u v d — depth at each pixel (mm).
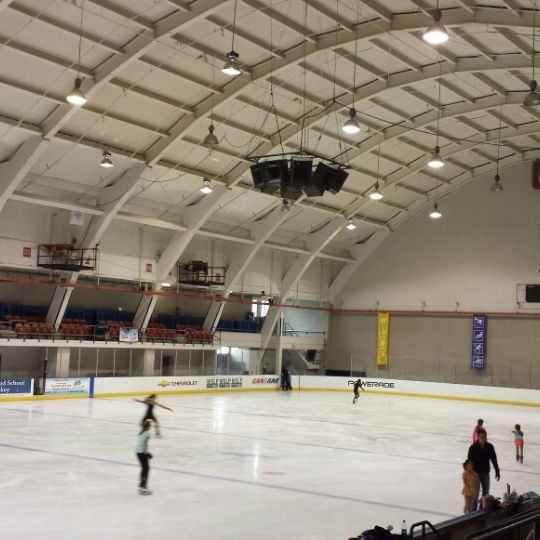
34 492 14781
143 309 40875
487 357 45656
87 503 13961
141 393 38281
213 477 16906
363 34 26734
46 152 31250
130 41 25797
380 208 47688
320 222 46375
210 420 28344
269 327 48688
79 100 19562
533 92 21266
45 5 23172
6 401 32406
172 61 27719
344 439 24438
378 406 37719
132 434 23375
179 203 38625
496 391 42781
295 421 29125
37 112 28375
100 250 37594
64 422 25906
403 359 49312
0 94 26812
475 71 29469
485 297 46094
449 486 17000
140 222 36406
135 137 31828
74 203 33500
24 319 36250
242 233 43812
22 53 24750
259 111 32438
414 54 29359
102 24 24656
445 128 38031
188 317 45594
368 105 34125
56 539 11453
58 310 36594
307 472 18031
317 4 25125
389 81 31453
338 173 22266
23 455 18984
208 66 28391
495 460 13766
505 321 45219
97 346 37938
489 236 46188
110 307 41906
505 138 38656
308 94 32031
